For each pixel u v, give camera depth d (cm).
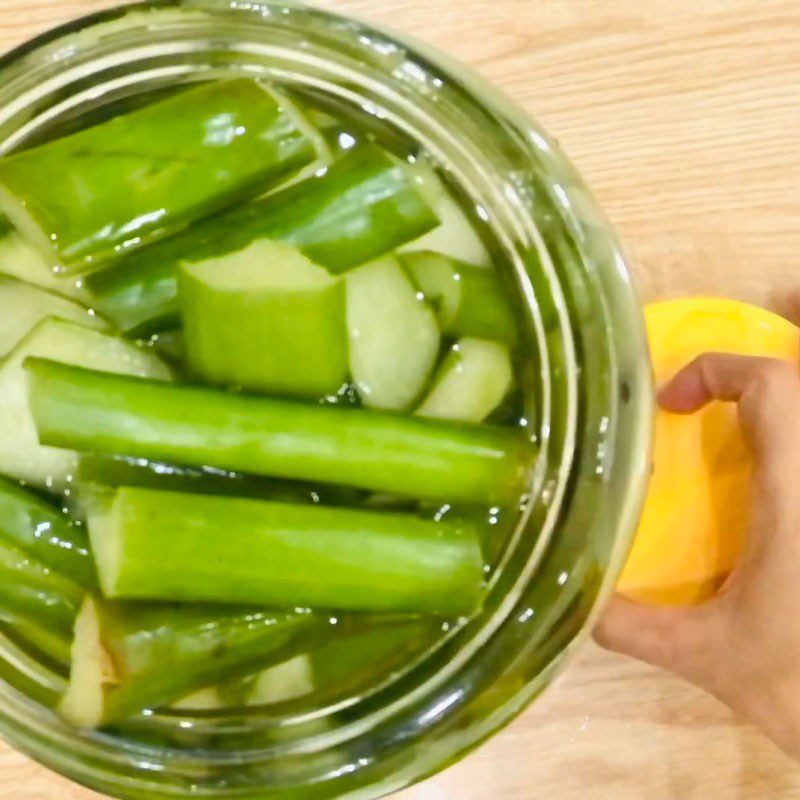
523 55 39
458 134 32
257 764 31
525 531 32
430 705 31
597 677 39
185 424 30
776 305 40
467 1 39
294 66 33
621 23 39
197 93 32
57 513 31
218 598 31
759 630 37
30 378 31
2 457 31
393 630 32
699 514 38
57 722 31
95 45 32
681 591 38
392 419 31
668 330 39
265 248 31
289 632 31
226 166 32
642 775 39
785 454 37
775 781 40
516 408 32
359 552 31
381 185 32
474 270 32
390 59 32
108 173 31
